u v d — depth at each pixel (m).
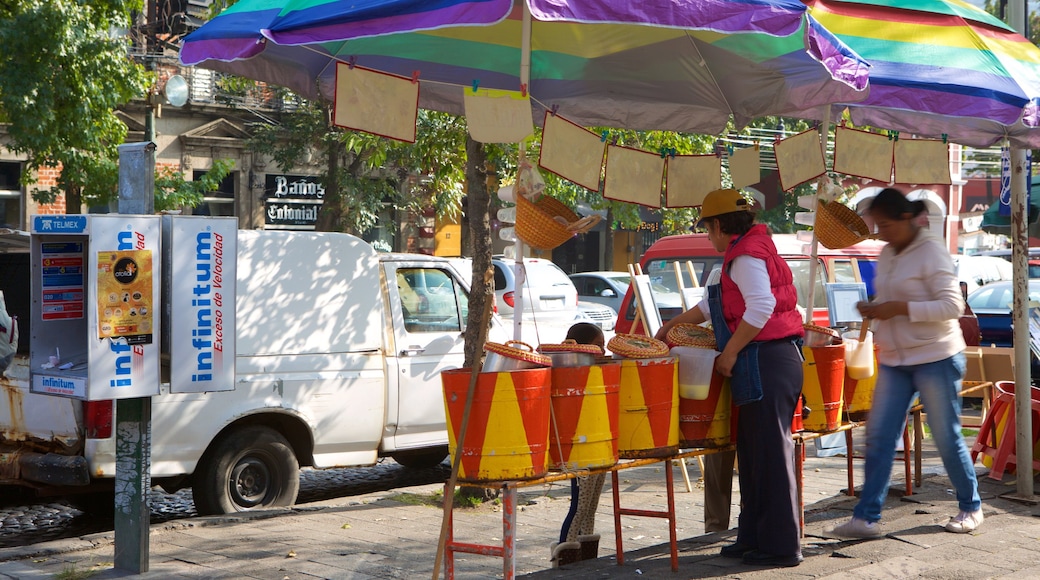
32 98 15.16
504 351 4.60
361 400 8.65
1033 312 10.53
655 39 6.36
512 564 4.59
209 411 7.82
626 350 5.12
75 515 8.93
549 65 6.86
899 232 5.88
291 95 24.55
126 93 16.23
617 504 5.47
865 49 6.24
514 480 4.57
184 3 24.34
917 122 7.27
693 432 5.41
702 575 5.19
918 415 7.38
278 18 4.73
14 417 7.88
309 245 8.52
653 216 32.06
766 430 5.25
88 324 5.63
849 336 7.03
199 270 6.02
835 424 6.23
